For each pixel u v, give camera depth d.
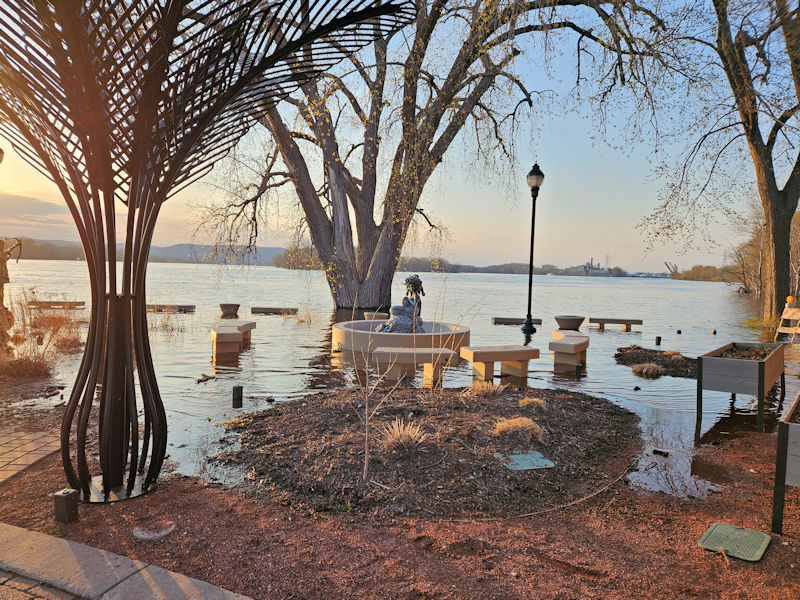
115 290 3.84
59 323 12.26
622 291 61.47
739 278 62.00
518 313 24.39
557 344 10.84
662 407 7.32
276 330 15.54
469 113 19.11
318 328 16.22
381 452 4.61
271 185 22.61
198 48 3.31
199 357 10.68
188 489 4.08
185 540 3.24
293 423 5.59
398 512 3.76
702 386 6.58
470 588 2.78
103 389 3.91
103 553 2.99
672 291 67.00
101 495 3.88
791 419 3.74
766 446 5.57
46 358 9.44
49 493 3.92
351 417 5.72
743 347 8.65
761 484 4.46
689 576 2.94
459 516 3.74
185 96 3.47
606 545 3.31
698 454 5.26
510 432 5.20
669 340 15.72
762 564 3.09
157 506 3.74
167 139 3.60
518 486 4.25
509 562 3.07
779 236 19.69
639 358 11.61
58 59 2.96
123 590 2.63
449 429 5.24
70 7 2.68
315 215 23.53
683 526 3.62
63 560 2.90
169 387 7.89
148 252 3.98
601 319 18.34
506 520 3.68
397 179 19.09
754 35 16.17
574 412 6.42
